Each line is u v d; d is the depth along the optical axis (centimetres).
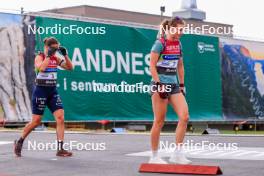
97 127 1811
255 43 2272
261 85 2286
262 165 721
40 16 1681
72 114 1734
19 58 1634
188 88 2019
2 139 1183
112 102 1825
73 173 654
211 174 624
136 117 1869
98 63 1803
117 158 812
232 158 811
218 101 2117
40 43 1672
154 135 703
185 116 701
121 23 1867
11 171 677
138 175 632
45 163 751
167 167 650
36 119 838
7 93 1611
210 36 2109
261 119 2275
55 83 838
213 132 1717
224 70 2148
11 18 1628
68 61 852
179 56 698
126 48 1873
